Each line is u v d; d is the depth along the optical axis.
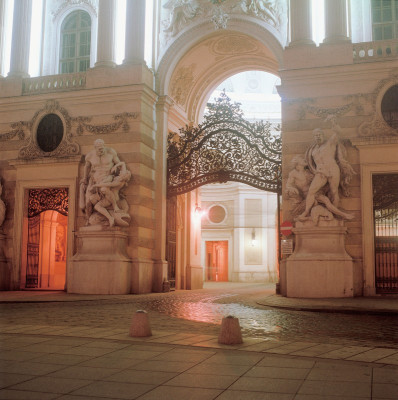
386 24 20.44
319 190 17.67
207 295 19.59
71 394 4.84
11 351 6.91
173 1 22.50
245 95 38.69
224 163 21.30
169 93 22.86
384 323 10.87
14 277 21.28
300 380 5.32
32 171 21.66
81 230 19.77
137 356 6.55
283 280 18.27
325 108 18.72
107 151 20.19
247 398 4.70
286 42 20.67
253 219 37.41
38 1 24.73
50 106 21.73
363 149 18.03
